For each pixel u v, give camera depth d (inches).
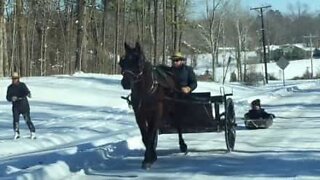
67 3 2212.1
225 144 569.3
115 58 2082.9
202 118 486.9
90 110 1016.2
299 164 434.6
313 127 730.2
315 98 1469.0
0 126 765.3
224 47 3609.7
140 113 426.6
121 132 671.1
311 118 873.5
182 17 2326.5
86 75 1712.6
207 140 610.5
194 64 3336.6
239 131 705.6
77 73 1782.7
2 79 1432.1
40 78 1587.1
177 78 482.9
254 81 2849.4
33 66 2449.6
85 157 462.0
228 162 453.4
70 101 1150.3
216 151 521.0
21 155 498.0
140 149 552.4
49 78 1579.7
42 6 2193.7
